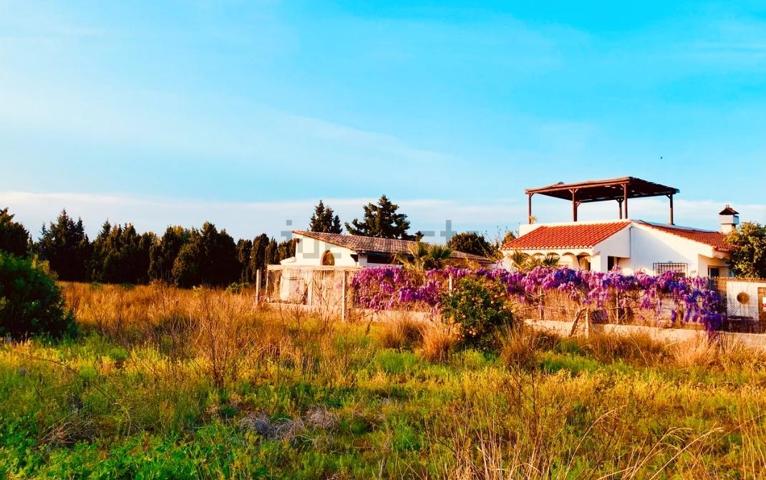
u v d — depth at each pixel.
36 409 5.89
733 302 12.58
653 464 4.99
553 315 14.17
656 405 6.98
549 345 11.45
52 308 11.20
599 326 13.27
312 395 7.32
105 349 9.68
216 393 6.84
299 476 4.69
